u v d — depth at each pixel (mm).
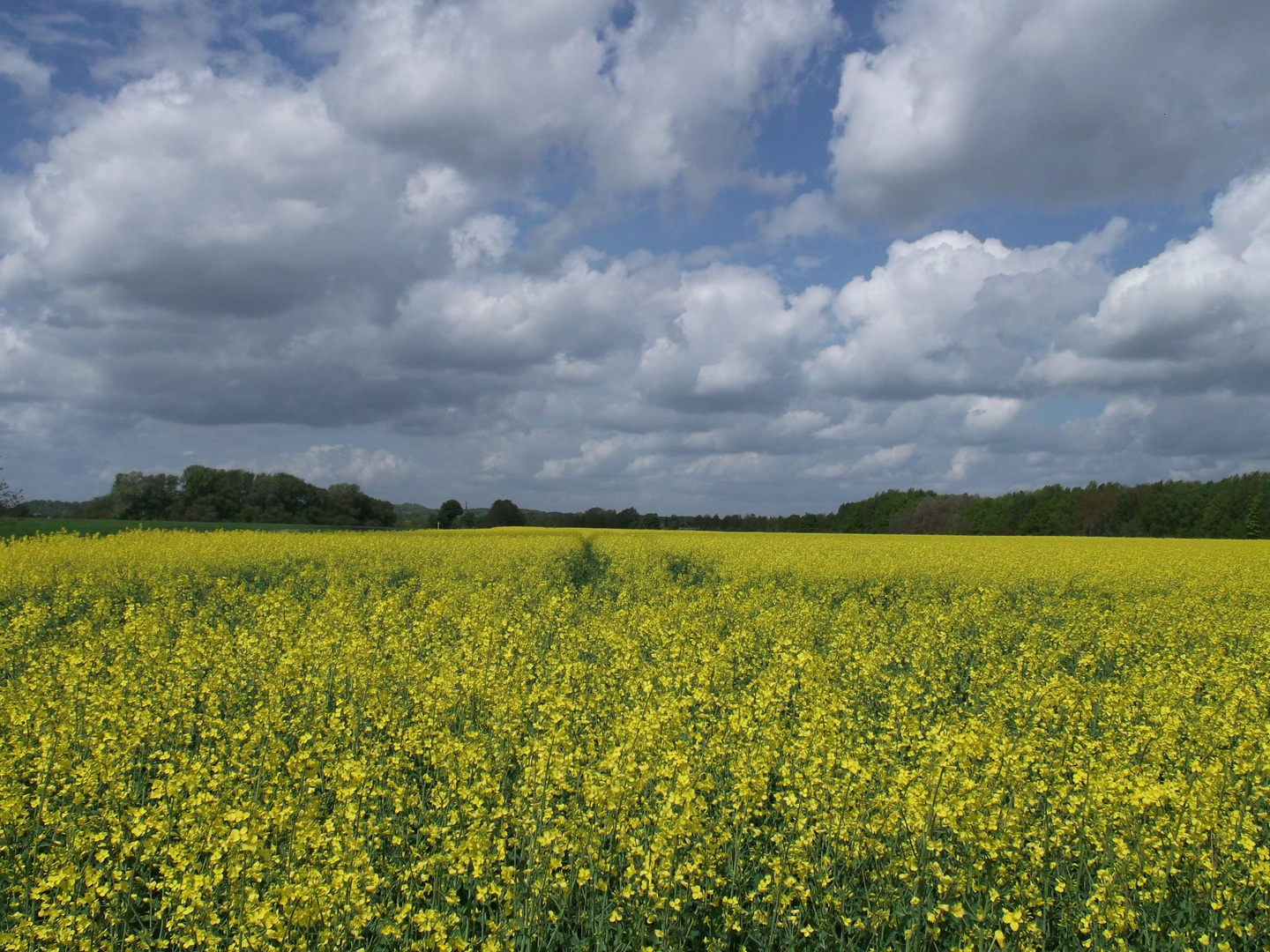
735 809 6336
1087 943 5234
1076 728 8656
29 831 6527
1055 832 6078
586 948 5371
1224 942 5098
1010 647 14992
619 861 5879
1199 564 27188
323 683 9930
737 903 5383
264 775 6977
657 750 6906
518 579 21656
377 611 13742
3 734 7680
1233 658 12008
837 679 11125
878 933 5406
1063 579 23141
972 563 26719
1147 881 5594
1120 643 13547
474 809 6062
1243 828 5988
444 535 44625
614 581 23625
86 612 16875
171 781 5855
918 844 5723
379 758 7547
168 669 9578
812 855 5996
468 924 5418
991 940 5129
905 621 16406
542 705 8180
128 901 5496
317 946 4867
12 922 5480
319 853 5508
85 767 6594
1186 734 8031
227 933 4945
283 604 14820
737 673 11633
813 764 6570
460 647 11555
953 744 6062
